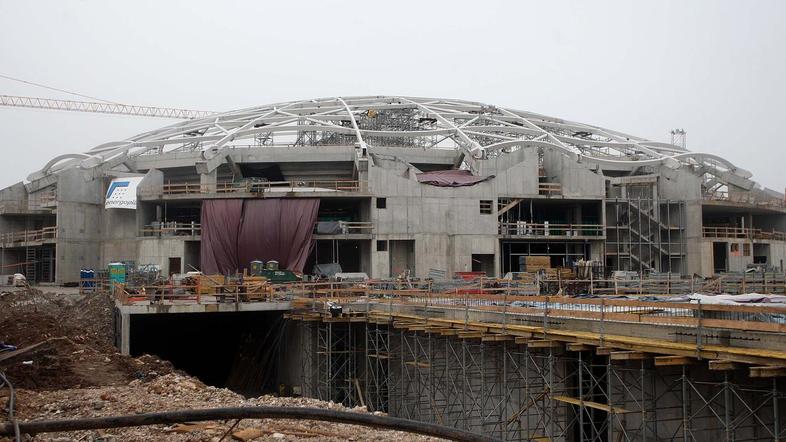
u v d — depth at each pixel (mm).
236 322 49906
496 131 69188
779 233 68500
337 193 55125
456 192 55469
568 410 24375
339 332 39031
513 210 61281
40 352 25859
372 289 43094
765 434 17609
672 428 20062
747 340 16734
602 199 57406
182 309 37531
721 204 61562
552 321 23297
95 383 22953
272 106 78812
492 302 30312
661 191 62125
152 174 59031
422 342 32344
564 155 58531
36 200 67562
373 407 36469
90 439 15055
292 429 16422
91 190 61625
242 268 55781
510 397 25891
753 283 38406
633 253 59469
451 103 78812
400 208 54969
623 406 21703
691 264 59906
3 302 42719
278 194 55219
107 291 47750
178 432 15781
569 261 56688
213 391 22109
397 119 71938
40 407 18391
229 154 60719
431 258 54688
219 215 55531
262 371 46156
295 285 43625
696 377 19281
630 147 70000
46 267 68375
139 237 57688
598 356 24828
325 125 66375
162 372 26766
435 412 29344
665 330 18922
